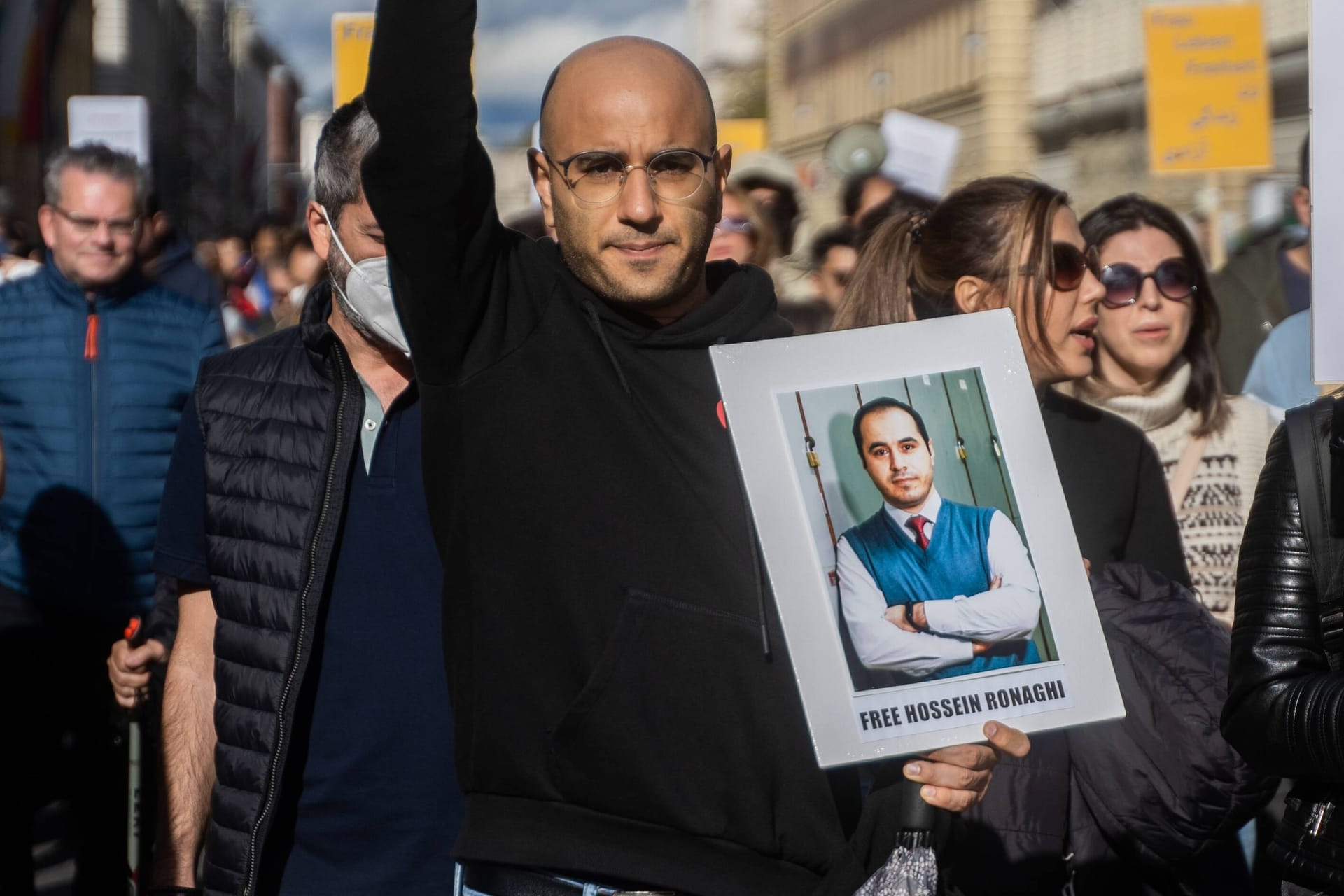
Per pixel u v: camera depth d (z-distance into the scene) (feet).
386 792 8.30
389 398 8.58
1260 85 23.86
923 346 6.88
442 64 6.43
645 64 6.79
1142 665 8.67
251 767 8.27
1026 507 6.79
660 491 6.79
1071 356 9.65
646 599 6.66
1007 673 6.65
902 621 6.60
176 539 8.95
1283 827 6.95
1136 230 12.35
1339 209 6.65
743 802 6.63
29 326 13.99
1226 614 12.45
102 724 13.79
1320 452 6.93
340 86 23.09
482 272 6.82
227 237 48.88
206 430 8.73
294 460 8.46
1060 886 8.71
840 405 6.74
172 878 8.94
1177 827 8.63
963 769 6.70
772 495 6.62
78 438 13.88
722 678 6.66
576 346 6.94
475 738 6.90
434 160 6.50
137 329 14.11
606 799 6.68
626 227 6.77
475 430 6.89
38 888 17.04
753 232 18.94
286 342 8.84
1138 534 10.37
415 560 8.39
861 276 9.98
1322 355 6.69
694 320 7.02
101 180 13.89
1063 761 8.63
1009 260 9.32
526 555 6.80
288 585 8.34
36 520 13.83
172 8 147.33
